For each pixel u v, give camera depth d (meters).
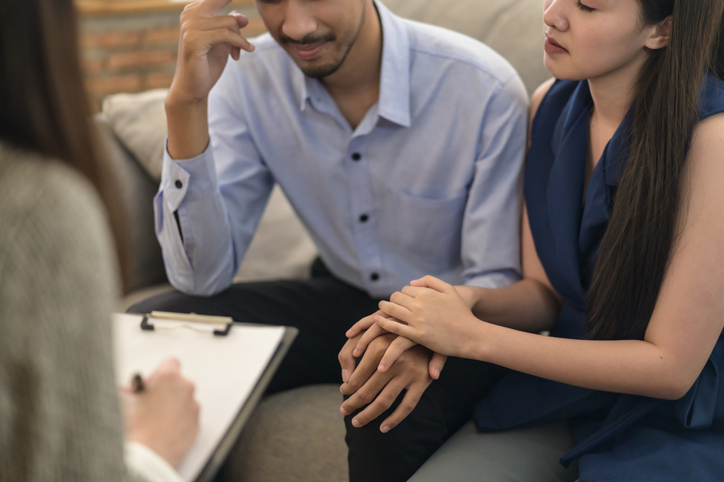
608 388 0.81
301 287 1.28
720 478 0.77
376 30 1.13
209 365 0.66
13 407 0.40
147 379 0.59
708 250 0.76
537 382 0.92
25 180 0.40
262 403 1.18
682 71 0.78
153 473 0.49
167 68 2.60
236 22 1.00
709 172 0.77
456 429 0.95
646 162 0.81
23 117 0.43
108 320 0.43
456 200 1.19
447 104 1.15
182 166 1.03
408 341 0.85
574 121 0.97
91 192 0.44
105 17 2.56
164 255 1.15
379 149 1.18
